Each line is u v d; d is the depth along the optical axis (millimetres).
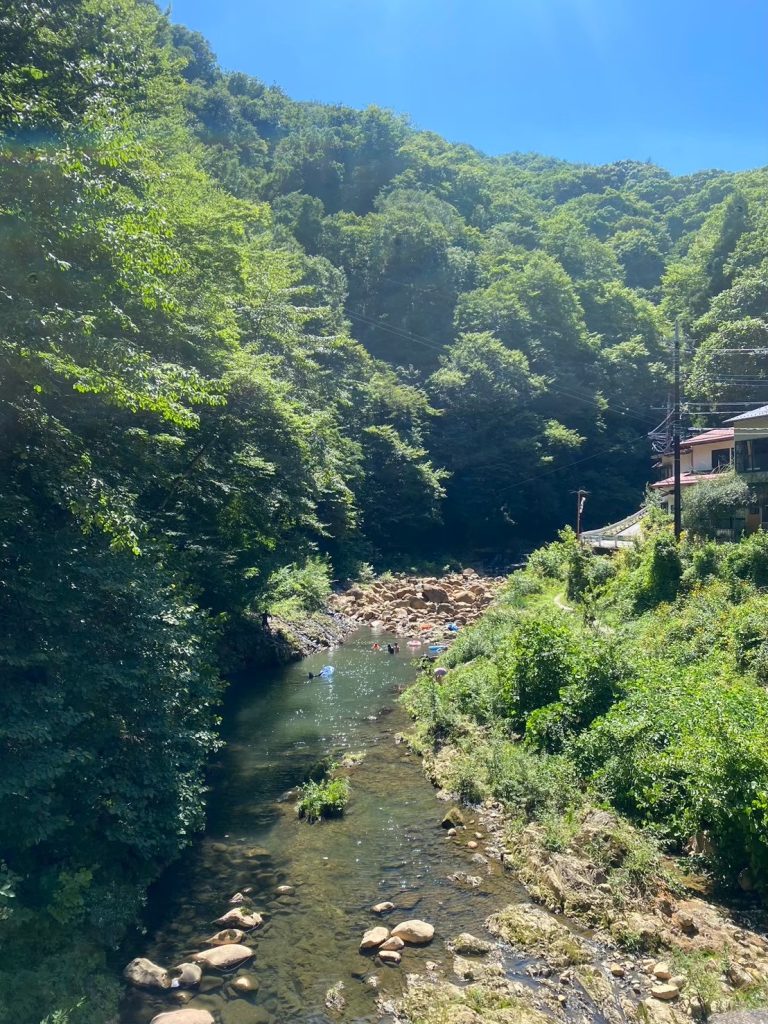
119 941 9688
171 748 12242
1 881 8188
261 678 25641
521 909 10055
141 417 16344
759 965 8508
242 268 24625
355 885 11172
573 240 95000
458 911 10305
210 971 9000
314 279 61250
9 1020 7602
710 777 10523
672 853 11203
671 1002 8055
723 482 28750
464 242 91562
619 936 9273
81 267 11953
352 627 38156
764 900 9891
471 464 65938
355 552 53969
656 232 115438
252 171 81500
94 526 12188
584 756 13680
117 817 11125
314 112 115750
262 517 24781
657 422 72938
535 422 67188
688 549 25391
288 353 33750
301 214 76000
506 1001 8141
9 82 12008
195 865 11922
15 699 9531
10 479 11750
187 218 20953
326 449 32312
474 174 115312
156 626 12039
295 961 9234
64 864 9953
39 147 10633
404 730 19328
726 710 11906
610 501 69312
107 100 13656
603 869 10586
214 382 14047
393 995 8461
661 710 13758
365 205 97562
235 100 101000
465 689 19312
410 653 30875
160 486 20156
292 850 12422
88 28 15914
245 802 14594
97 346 10945
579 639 17578
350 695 23281
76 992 8305
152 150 22391
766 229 69375
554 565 36406
